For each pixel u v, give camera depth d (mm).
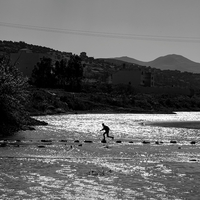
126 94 186375
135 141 45062
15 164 28641
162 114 137625
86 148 37750
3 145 38438
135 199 20109
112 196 20594
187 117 114062
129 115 122125
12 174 25250
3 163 28953
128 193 21203
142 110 148500
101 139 46688
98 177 24828
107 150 36625
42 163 29250
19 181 23359
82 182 23484
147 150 37094
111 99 156875
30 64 193500
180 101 193750
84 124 72938
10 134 47531
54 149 36500
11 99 47750
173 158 32500
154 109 165875
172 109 179750
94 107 140125
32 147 37500
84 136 49781
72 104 132125
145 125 74375
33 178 24203
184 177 25156
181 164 29703
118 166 28625
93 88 184250
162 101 183375
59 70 170750
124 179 24422
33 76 167375
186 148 38969
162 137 50625
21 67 193000
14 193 20781
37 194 20688
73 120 85938
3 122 48281
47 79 166625
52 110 113250
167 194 21078
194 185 23047
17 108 50125
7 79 47688
